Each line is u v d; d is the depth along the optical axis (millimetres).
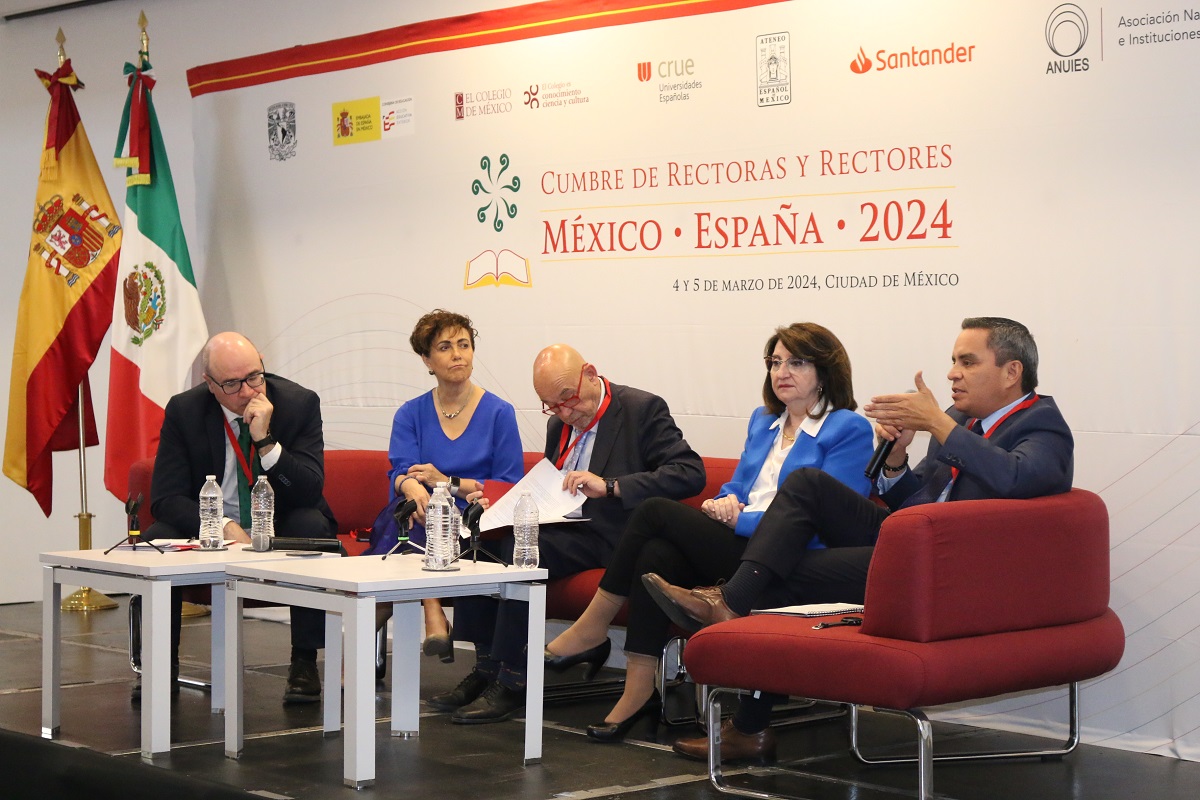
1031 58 4031
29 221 7070
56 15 7020
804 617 3221
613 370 5051
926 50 4238
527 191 5281
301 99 6000
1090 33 3916
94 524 6973
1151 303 3838
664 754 3576
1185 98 3766
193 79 6367
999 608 3078
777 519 3455
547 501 4141
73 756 3535
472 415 4660
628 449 4281
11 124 7152
